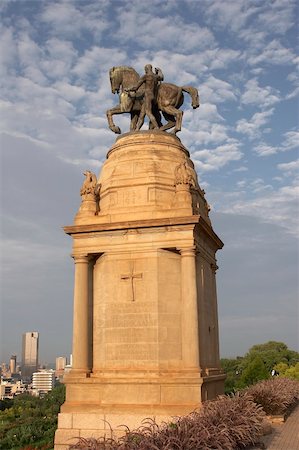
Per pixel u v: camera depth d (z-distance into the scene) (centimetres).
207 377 2542
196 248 2661
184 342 2533
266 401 2766
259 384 3350
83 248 2778
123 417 2458
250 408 2144
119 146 3033
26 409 7025
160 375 2520
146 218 2716
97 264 2811
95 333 2733
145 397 2486
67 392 2605
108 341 2645
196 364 2500
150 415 2422
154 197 2784
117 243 2734
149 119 3103
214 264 3158
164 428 1852
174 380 2462
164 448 1563
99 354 2683
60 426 2536
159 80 3206
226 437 1738
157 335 2586
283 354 11888
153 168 2858
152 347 2580
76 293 2738
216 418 1897
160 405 2448
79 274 2755
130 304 2659
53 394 8844
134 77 3256
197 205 2933
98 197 2938
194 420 1841
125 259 2709
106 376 2589
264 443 2038
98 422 2489
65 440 2502
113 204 2831
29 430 4812
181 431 1714
